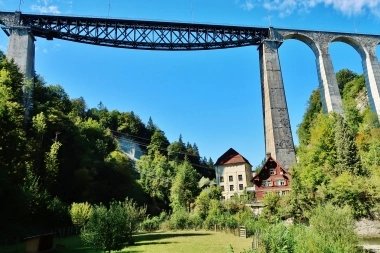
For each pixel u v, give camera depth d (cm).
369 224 3012
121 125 14675
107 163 7294
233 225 3828
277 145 5369
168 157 13662
